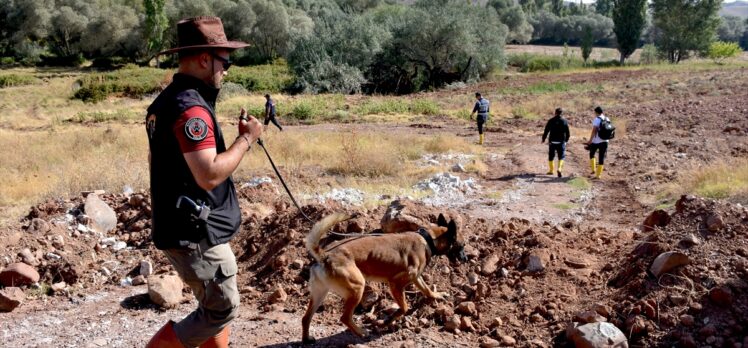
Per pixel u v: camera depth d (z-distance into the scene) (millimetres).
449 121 27391
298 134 20859
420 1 50719
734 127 19656
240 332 4906
